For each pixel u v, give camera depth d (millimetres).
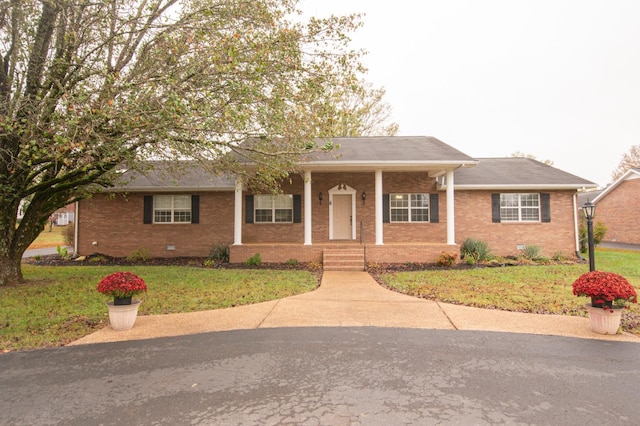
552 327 5703
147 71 7875
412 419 2939
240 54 7250
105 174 9984
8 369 4086
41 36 7887
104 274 11078
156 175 15727
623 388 3525
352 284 9523
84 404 3240
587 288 5496
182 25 7160
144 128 6855
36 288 8766
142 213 15680
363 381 3701
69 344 5008
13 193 8914
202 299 7664
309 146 8656
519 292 8258
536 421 2904
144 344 4953
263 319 6199
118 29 7363
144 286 5828
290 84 7961
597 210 27750
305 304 7258
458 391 3467
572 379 3746
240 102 7258
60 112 6895
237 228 13383
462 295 7953
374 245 13125
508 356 4430
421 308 6914
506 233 15367
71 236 17000
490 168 17172
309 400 3293
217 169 9805
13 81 7867
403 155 13289
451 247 13086
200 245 15586
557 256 14461
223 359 4355
